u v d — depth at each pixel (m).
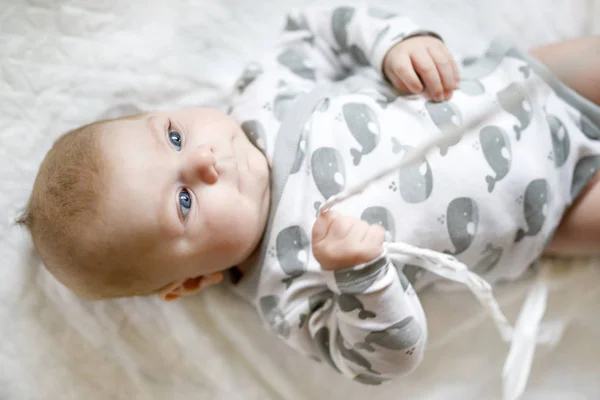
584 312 1.11
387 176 0.92
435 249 0.93
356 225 0.82
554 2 1.19
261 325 1.08
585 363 1.11
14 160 1.03
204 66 1.14
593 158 0.98
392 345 0.86
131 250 0.85
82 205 0.85
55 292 1.03
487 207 0.93
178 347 1.05
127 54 1.10
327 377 1.07
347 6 1.09
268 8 1.19
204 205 0.85
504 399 0.99
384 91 1.00
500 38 1.04
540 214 0.95
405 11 1.21
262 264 0.95
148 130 0.88
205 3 1.16
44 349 1.02
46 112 1.06
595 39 1.04
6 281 1.01
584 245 1.01
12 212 1.01
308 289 0.94
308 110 0.97
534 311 1.03
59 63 1.07
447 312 1.08
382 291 0.82
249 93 1.03
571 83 1.02
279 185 0.93
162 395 1.04
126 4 1.11
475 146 0.93
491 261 0.99
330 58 1.11
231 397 1.05
